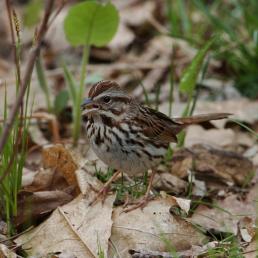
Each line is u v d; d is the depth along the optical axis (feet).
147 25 63.10
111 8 42.11
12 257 29.96
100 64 59.36
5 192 32.27
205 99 51.65
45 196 34.09
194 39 56.34
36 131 44.93
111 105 33.68
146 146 34.19
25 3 69.72
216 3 60.18
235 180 39.34
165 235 32.12
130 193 35.96
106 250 30.48
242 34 56.44
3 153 32.35
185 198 36.86
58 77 55.26
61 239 31.35
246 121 46.47
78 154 36.47
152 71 56.18
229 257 30.09
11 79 54.03
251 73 52.26
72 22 42.55
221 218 35.06
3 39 64.44
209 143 44.55
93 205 33.24
